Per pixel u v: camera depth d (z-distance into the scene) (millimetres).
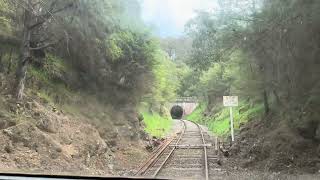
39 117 17453
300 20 14258
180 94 32094
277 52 15703
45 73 21438
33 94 19406
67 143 17453
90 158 17562
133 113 25766
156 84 25469
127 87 24500
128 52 22141
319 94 14898
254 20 15750
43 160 14500
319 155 15609
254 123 21125
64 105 20953
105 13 19188
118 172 15336
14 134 15148
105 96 24062
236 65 19500
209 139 28578
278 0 14773
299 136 16766
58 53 22375
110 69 23375
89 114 22047
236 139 21484
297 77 15258
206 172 14508
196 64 18328
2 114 15922
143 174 14773
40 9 18703
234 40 16828
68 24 19547
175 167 17047
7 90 17828
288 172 14523
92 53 21734
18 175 4980
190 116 48062
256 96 19781
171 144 26609
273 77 16797
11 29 19359
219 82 25094
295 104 16656
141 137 26188
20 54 18438
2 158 13305
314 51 14477
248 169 16016
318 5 13797
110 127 22719
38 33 20469
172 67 24359
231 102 22000
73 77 22922
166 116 41375
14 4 18703
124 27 19578
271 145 17516
